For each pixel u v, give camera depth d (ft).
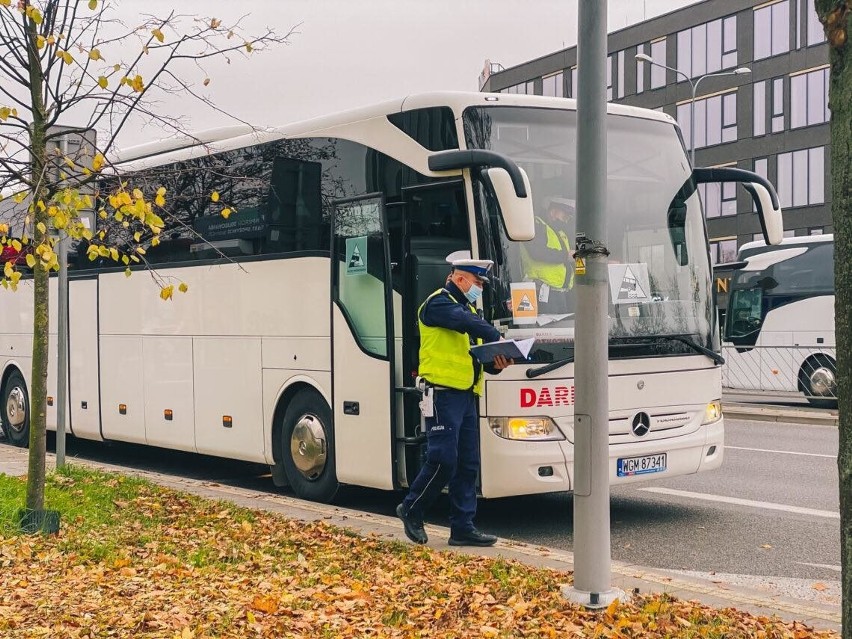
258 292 36.76
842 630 13.71
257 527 28.63
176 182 40.45
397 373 31.17
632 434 30.55
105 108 27.73
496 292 28.84
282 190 35.83
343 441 33.01
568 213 30.35
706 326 32.50
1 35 26.61
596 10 20.85
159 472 44.24
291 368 35.35
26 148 26.91
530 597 20.99
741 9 177.68
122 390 44.14
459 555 25.04
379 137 32.14
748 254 87.15
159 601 20.31
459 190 29.48
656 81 193.36
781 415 66.13
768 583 24.70
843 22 13.32
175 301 40.81
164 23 27.37
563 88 216.54
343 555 25.05
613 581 22.65
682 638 18.17
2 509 29.17
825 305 81.35
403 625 18.97
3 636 17.78
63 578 22.39
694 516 32.73
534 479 29.12
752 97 176.14
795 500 35.29
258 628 18.37
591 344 20.95
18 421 51.80
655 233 32.01
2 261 49.60
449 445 26.32
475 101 30.14
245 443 37.55
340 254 33.24
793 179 170.19
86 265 46.19
